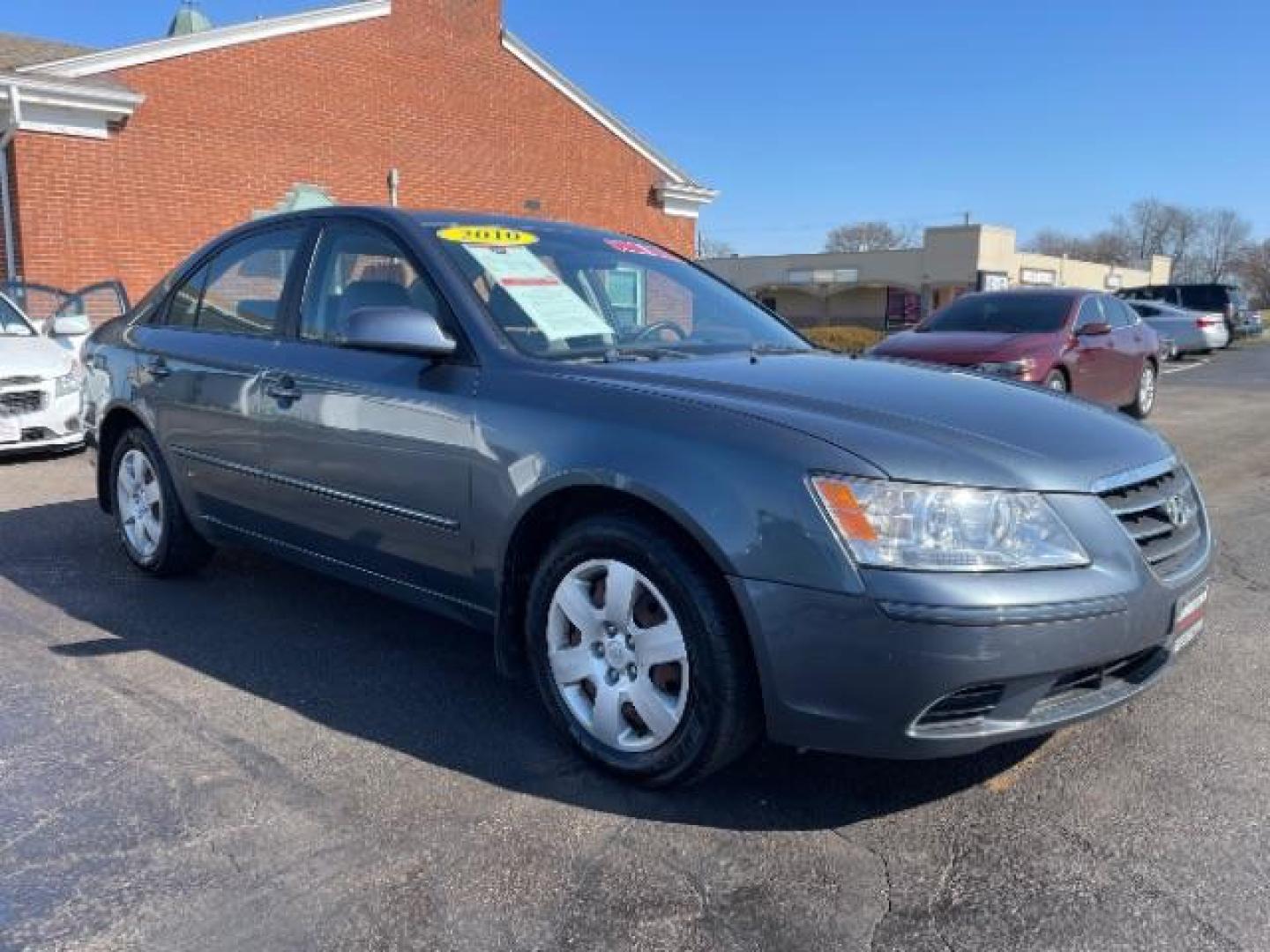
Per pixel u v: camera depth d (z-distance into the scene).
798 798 2.89
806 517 2.49
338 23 16.16
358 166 16.77
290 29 15.52
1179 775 3.03
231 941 2.25
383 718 3.38
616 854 2.60
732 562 2.56
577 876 2.50
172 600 4.55
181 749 3.13
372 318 3.18
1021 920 2.34
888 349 9.89
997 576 2.44
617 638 2.90
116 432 4.97
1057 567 2.51
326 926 2.30
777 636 2.52
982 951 2.23
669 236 22.45
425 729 3.30
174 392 4.40
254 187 15.34
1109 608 2.53
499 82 18.80
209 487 4.31
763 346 3.91
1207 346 24.20
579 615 2.96
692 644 2.68
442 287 3.45
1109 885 2.47
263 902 2.39
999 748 3.20
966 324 10.39
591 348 3.45
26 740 3.18
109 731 3.25
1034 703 2.55
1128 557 2.62
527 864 2.55
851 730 2.50
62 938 2.26
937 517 2.45
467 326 3.34
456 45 18.02
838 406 2.82
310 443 3.71
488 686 3.65
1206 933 2.29
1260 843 2.66
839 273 54.62
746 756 3.13
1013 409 3.00
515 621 3.23
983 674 2.42
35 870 2.50
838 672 2.47
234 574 4.96
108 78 13.48
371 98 16.83
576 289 3.75
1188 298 28.56
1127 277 66.00
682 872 2.52
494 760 3.09
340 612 4.43
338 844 2.63
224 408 4.11
